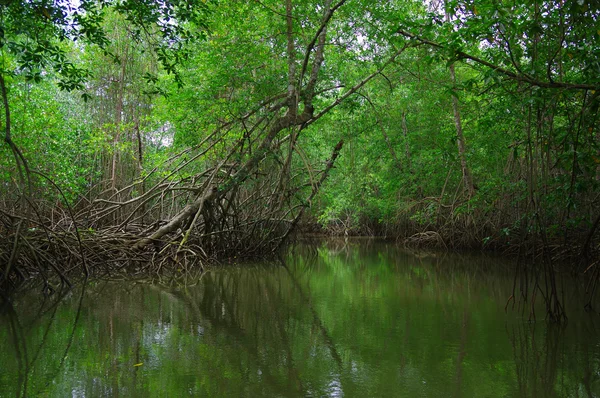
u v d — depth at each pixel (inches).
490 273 478.3
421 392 159.2
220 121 553.0
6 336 227.6
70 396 154.2
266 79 536.4
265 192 651.5
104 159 709.3
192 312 287.1
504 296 344.2
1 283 346.3
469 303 318.7
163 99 645.3
